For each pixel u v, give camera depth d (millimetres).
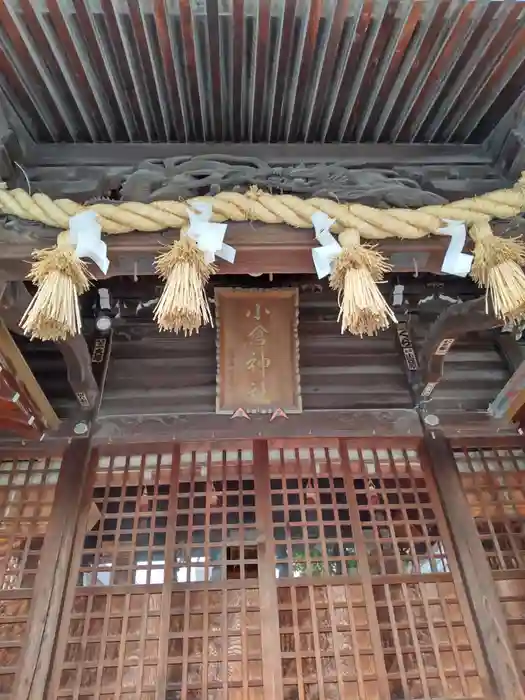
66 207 3387
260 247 3484
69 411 5273
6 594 4234
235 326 5535
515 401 5176
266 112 4012
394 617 4262
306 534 4637
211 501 5211
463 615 4309
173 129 4121
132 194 3711
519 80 3824
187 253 3297
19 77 3637
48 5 3232
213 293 5836
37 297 3164
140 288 5996
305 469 5188
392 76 3754
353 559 4523
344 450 5180
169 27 3361
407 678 4066
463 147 4305
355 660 4059
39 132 4070
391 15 3359
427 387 5438
